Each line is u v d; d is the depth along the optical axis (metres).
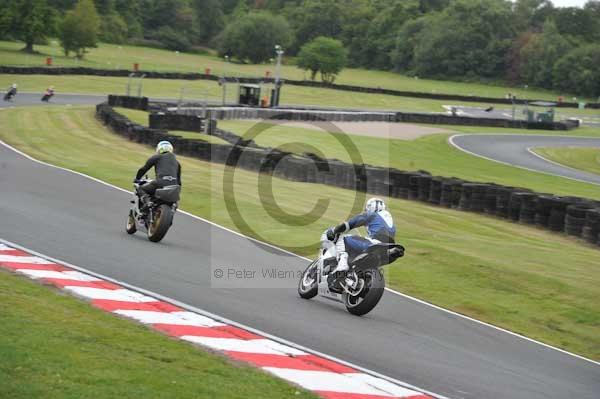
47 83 155.50
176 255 31.09
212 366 17.11
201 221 40.88
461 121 170.12
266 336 20.78
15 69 161.50
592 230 48.62
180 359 17.25
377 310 26.61
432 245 39.66
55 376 14.70
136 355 17.03
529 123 179.25
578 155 132.62
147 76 189.12
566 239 50.12
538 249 43.22
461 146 128.62
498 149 130.62
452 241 43.12
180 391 14.94
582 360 24.17
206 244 34.72
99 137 82.69
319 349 20.41
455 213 56.50
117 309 21.31
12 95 121.56
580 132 183.25
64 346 16.67
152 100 139.25
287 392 16.11
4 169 51.72
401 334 23.50
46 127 87.38
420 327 24.98
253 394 15.55
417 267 34.88
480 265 35.72
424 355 21.42
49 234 31.94
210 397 14.91
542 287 33.00
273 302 25.39
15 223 33.38
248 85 155.00
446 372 20.00
